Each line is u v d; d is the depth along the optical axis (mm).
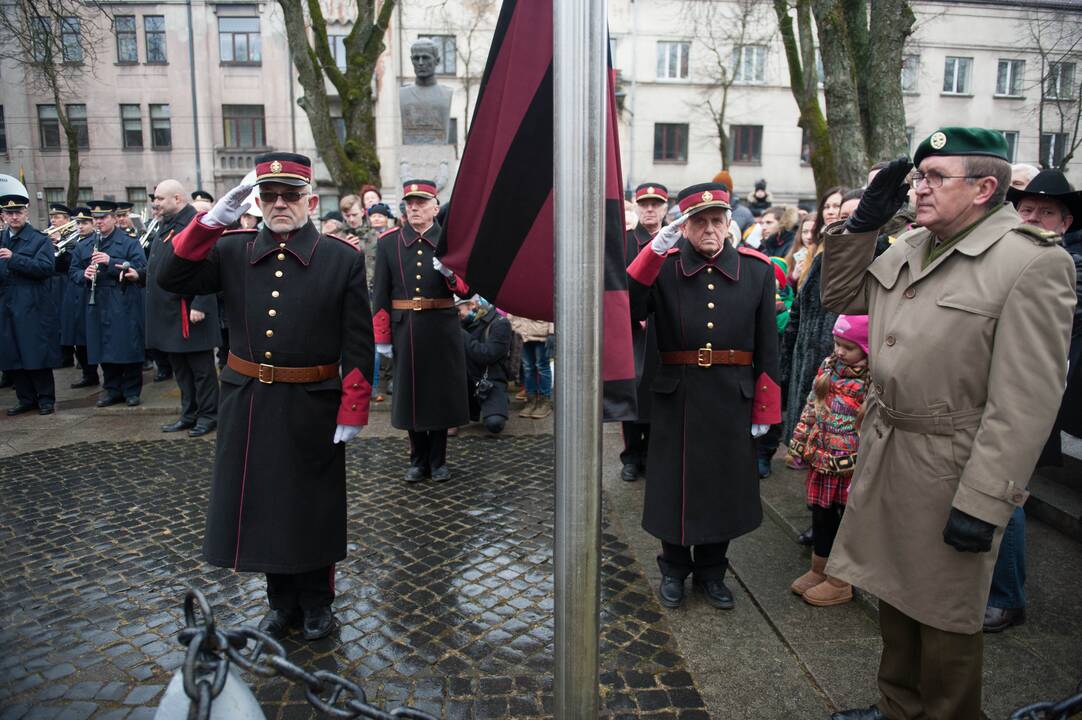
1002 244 1860
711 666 2709
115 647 2828
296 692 2510
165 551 3695
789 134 27016
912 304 2008
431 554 3678
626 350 1796
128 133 24906
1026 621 2879
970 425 1900
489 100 1962
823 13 6949
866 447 2156
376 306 4785
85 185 25047
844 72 6918
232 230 2992
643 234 4668
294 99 24531
